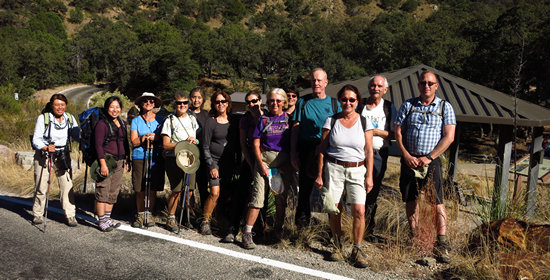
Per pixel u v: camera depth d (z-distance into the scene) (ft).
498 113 20.85
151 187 15.01
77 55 318.65
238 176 15.19
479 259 11.85
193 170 13.98
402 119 13.17
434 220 12.85
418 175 12.68
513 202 15.88
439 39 177.27
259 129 13.21
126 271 10.92
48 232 14.14
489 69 132.67
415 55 184.65
